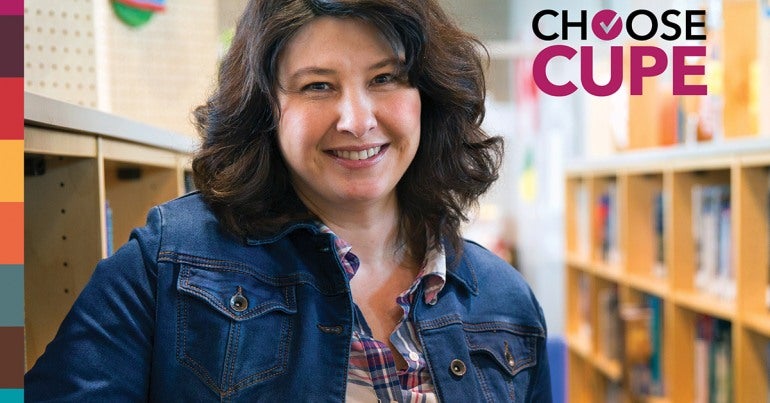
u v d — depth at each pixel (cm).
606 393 462
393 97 129
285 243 133
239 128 131
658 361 373
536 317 156
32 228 139
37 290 139
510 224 781
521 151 732
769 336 270
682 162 322
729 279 302
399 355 136
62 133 123
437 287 142
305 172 128
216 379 119
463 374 138
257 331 123
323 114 125
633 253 403
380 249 143
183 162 199
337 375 126
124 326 118
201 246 127
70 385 112
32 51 162
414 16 125
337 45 123
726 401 312
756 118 295
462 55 142
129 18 218
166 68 232
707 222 323
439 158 144
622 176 408
